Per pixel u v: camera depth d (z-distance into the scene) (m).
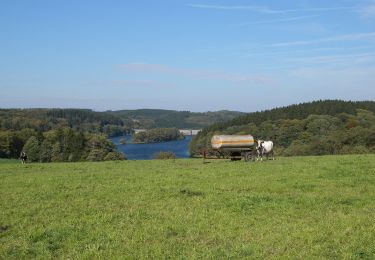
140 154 167.62
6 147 126.50
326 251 13.09
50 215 18.19
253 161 40.31
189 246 13.83
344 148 95.38
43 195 22.55
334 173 28.81
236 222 16.53
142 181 26.98
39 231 15.60
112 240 14.57
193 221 16.72
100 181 27.50
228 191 22.89
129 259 12.67
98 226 16.28
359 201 19.81
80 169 37.22
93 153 112.62
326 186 23.95
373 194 21.44
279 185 24.36
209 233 15.22
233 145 41.16
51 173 33.44
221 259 12.56
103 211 18.72
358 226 15.66
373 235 14.48
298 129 122.69
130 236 14.97
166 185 25.09
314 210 18.28
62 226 16.25
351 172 29.09
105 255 13.07
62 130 121.75
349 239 14.12
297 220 16.72
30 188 24.98
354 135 99.56
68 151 115.19
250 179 26.86
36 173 33.75
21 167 40.69
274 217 17.27
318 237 14.34
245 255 12.93
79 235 15.12
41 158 114.62
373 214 17.45
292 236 14.61
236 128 138.75
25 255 13.28
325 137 110.19
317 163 35.84
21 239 14.84
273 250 13.35
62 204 20.30
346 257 12.51
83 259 12.74
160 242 14.34
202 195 21.97
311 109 149.25
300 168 31.97
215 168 33.84
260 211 18.28
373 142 98.50
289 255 12.78
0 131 139.00
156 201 20.62
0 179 29.47
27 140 123.94
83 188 24.80
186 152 170.38
